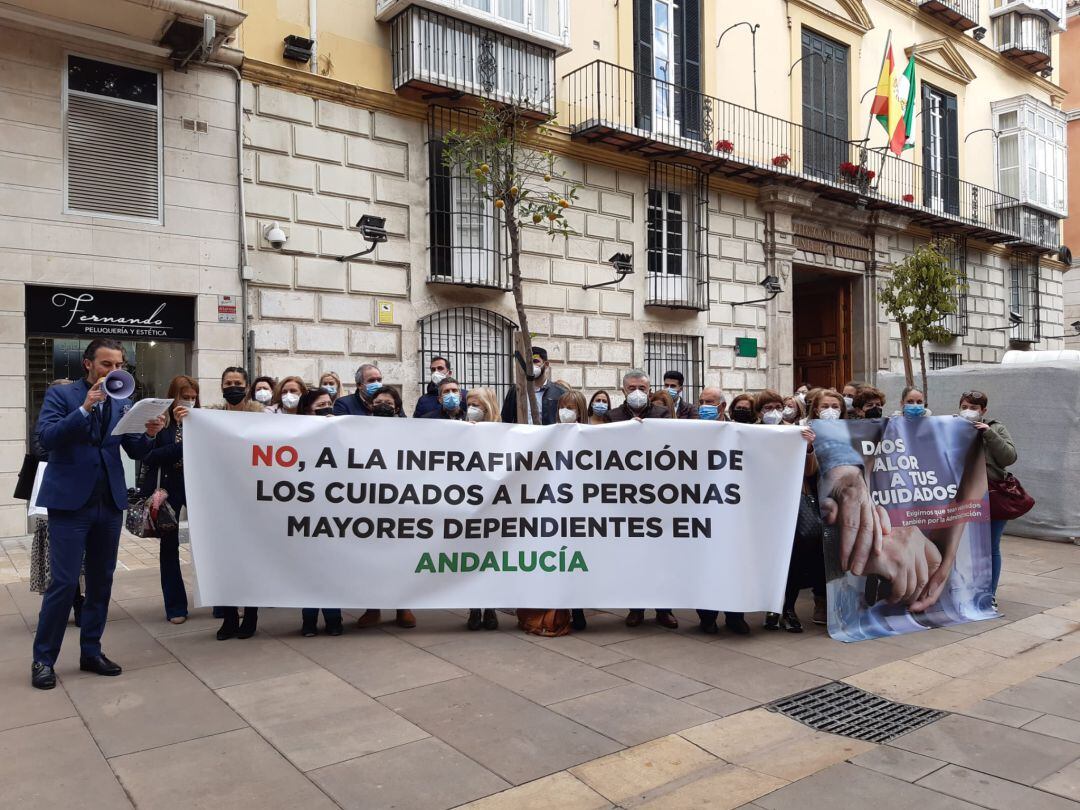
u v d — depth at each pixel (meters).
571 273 13.22
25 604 6.19
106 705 4.10
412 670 4.71
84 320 9.20
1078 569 8.12
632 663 4.93
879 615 5.73
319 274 10.60
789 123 16.30
